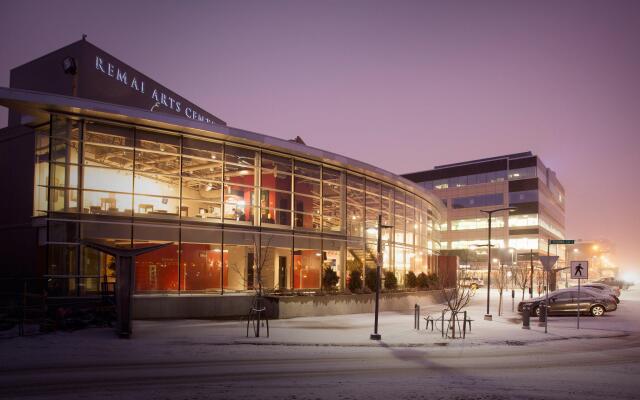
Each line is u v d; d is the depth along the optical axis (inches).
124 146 1009.5
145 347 632.4
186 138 1078.4
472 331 870.4
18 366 509.4
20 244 1270.9
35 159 1093.8
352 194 1411.2
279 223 1222.9
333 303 1134.4
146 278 1016.9
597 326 997.2
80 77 1232.8
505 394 409.7
